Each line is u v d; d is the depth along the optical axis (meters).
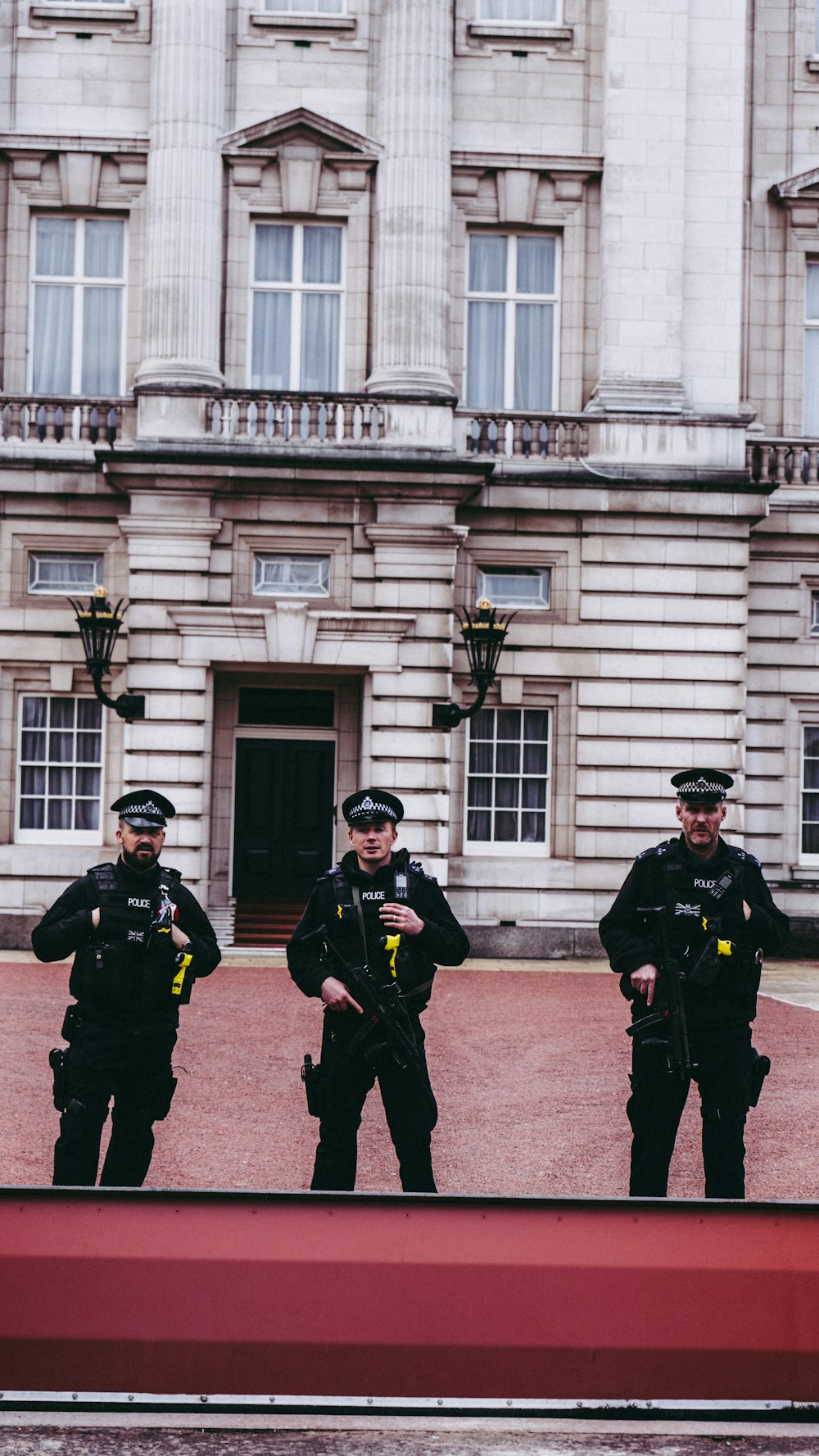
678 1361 5.22
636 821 21.52
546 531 21.50
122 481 20.58
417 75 21.38
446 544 20.91
